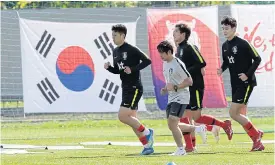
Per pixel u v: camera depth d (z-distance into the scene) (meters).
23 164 32.91
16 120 72.38
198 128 45.75
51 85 62.78
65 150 43.00
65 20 71.81
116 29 38.75
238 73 40.22
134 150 42.56
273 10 63.34
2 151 42.28
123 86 39.03
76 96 63.03
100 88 63.19
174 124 36.88
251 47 39.78
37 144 49.53
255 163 32.28
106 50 63.16
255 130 40.19
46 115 75.06
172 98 36.75
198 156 36.31
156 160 34.22
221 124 42.44
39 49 62.69
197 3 91.69
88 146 46.81
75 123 72.69
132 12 73.69
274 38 63.34
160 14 62.06
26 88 62.44
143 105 62.69
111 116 76.81
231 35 40.16
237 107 40.25
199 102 40.09
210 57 62.69
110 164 32.34
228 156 36.22
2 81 72.38
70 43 63.16
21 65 68.19
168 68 36.41
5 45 72.31
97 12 72.44
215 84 62.44
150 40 61.81
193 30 62.59
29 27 62.59
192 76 39.44
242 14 63.34
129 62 38.88
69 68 63.00
